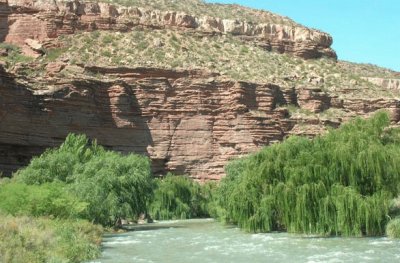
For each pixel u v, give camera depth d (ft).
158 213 226.17
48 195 137.18
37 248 87.66
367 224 122.83
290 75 330.75
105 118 268.21
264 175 140.26
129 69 283.38
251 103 289.12
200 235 144.87
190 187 241.96
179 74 288.10
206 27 355.15
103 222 156.76
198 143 278.87
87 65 281.13
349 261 91.56
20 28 309.63
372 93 327.26
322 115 301.02
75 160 180.75
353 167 129.49
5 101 232.94
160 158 272.31
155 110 278.46
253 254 103.40
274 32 371.35
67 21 315.78
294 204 130.31
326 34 386.73
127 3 355.36
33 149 242.37
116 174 169.37
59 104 251.19
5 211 131.13
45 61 289.33
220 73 302.66
